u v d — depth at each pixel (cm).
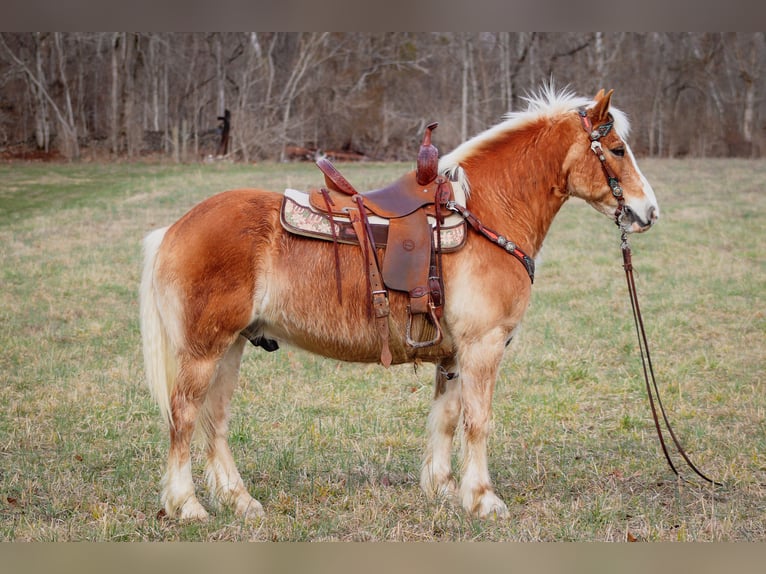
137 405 679
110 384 739
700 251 1410
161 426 632
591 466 556
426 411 679
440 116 3766
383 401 703
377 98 3859
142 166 3044
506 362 813
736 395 707
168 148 3578
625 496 507
